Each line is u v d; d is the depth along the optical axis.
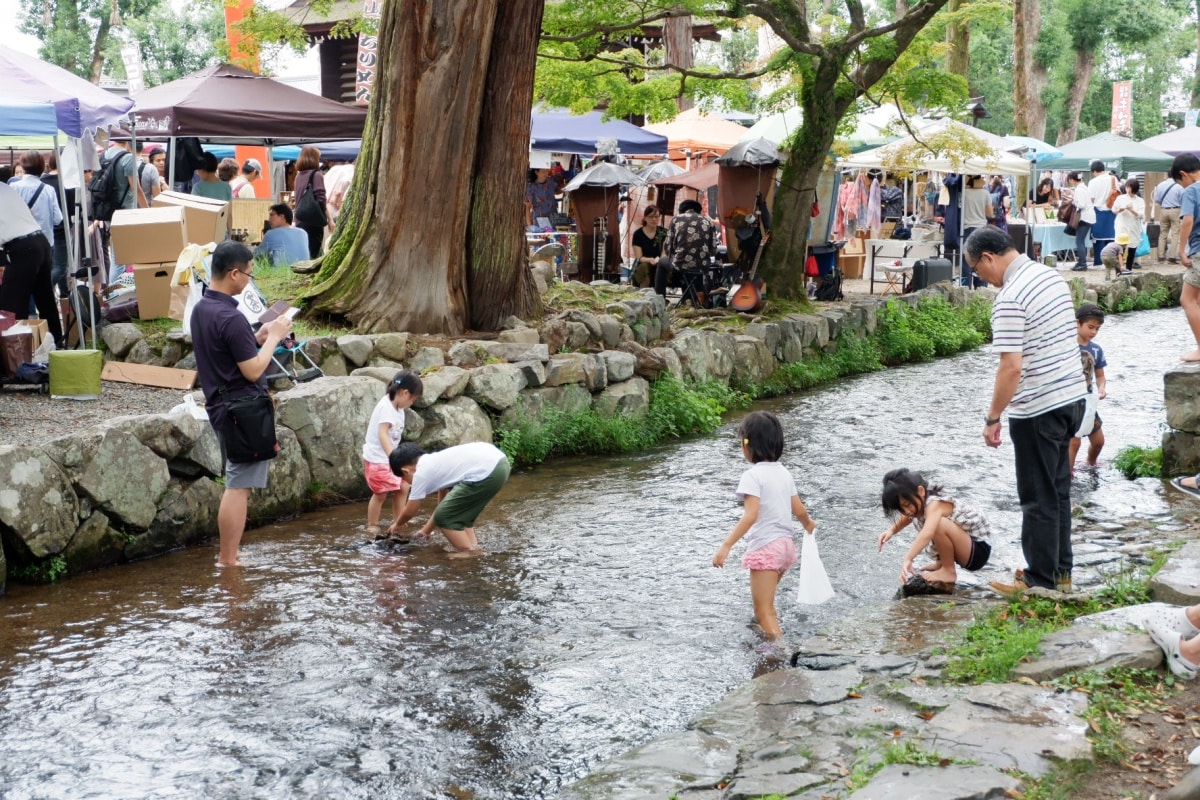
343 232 12.12
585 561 7.52
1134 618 5.43
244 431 7.21
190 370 9.97
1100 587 6.21
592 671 5.66
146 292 10.66
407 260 11.64
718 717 4.73
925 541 6.39
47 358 9.63
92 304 10.46
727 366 14.16
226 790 4.47
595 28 15.51
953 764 3.96
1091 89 54.00
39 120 9.17
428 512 8.87
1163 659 4.99
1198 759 3.98
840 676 5.03
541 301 12.87
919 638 5.47
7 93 9.24
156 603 6.68
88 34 38.38
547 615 6.48
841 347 16.81
